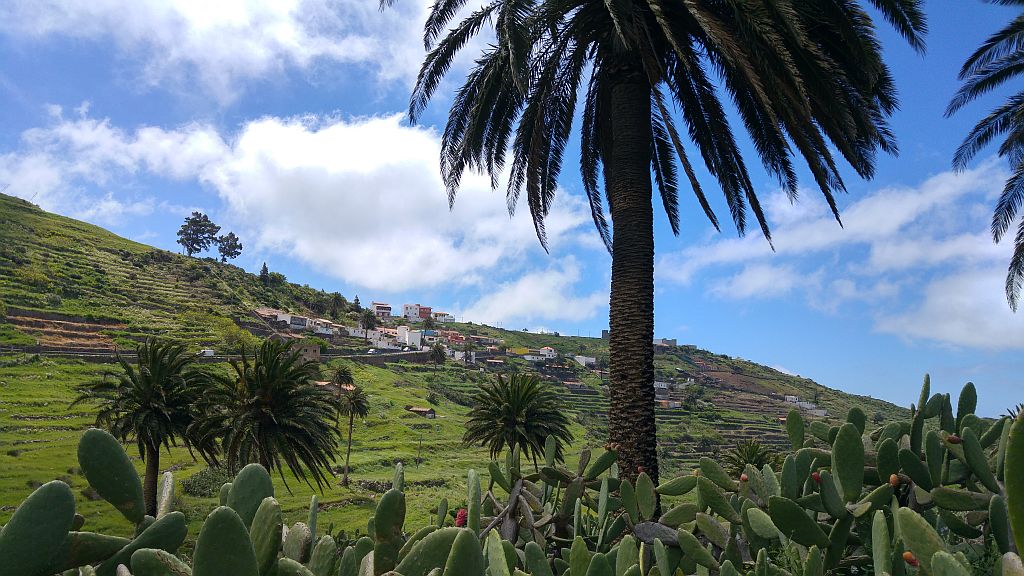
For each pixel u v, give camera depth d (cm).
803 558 212
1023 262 1307
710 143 1070
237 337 10606
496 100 1053
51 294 10100
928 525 141
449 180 1056
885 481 231
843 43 857
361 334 15150
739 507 258
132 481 127
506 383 3228
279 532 120
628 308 838
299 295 17150
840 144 873
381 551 138
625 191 868
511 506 317
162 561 111
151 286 12638
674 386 15025
